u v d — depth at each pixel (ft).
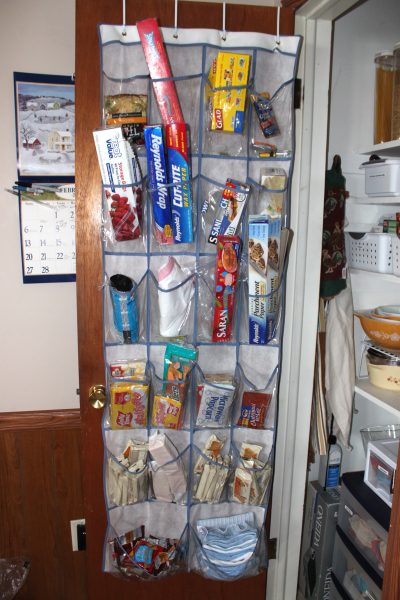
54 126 4.32
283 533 5.04
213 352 4.10
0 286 4.53
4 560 4.96
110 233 3.80
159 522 4.45
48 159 4.36
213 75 3.56
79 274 3.97
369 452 4.65
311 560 5.33
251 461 4.22
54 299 4.66
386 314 4.74
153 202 3.64
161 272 3.76
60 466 4.86
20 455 4.77
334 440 5.31
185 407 4.13
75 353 4.82
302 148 4.15
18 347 4.70
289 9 3.83
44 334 4.72
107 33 3.51
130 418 4.00
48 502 4.93
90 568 4.66
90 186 3.84
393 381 4.59
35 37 4.16
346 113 4.97
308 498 5.54
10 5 4.08
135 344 4.04
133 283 3.81
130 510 4.37
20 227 4.42
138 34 3.48
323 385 5.04
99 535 4.58
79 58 3.66
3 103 4.21
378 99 4.49
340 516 4.97
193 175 3.79
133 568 4.41
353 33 4.83
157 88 3.51
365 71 4.92
